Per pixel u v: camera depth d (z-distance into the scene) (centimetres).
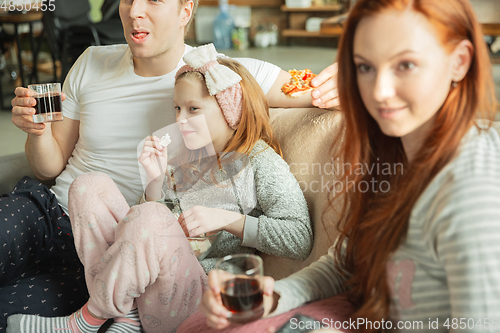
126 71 142
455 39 65
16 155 155
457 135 69
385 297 79
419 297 75
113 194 110
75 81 148
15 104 134
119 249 98
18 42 412
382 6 65
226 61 127
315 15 610
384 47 65
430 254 71
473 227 64
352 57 75
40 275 120
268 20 640
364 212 86
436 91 66
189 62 121
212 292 81
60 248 132
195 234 114
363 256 82
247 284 78
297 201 116
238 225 114
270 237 112
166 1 128
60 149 152
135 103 141
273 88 144
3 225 120
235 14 640
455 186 66
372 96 68
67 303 117
